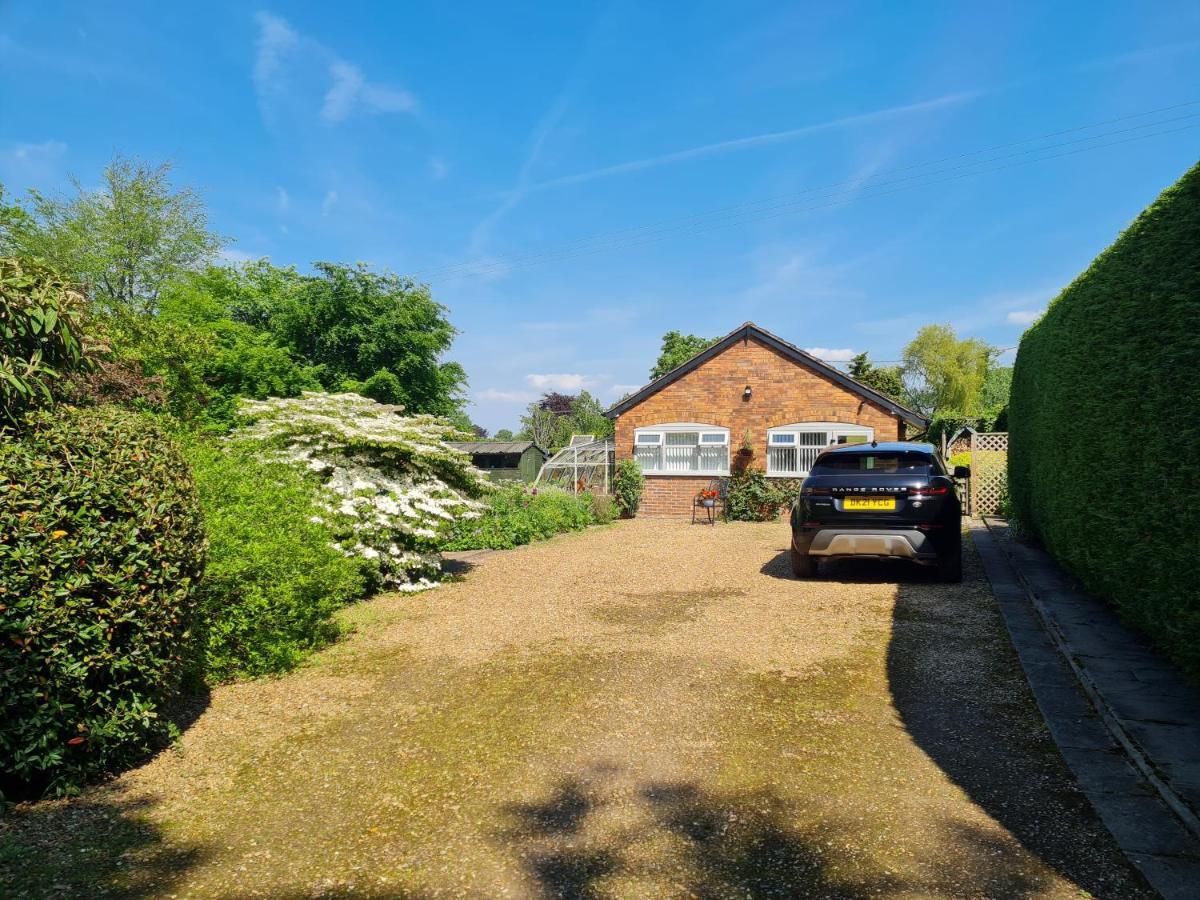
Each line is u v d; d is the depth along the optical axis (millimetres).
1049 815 2900
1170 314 4250
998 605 6836
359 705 4375
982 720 3992
